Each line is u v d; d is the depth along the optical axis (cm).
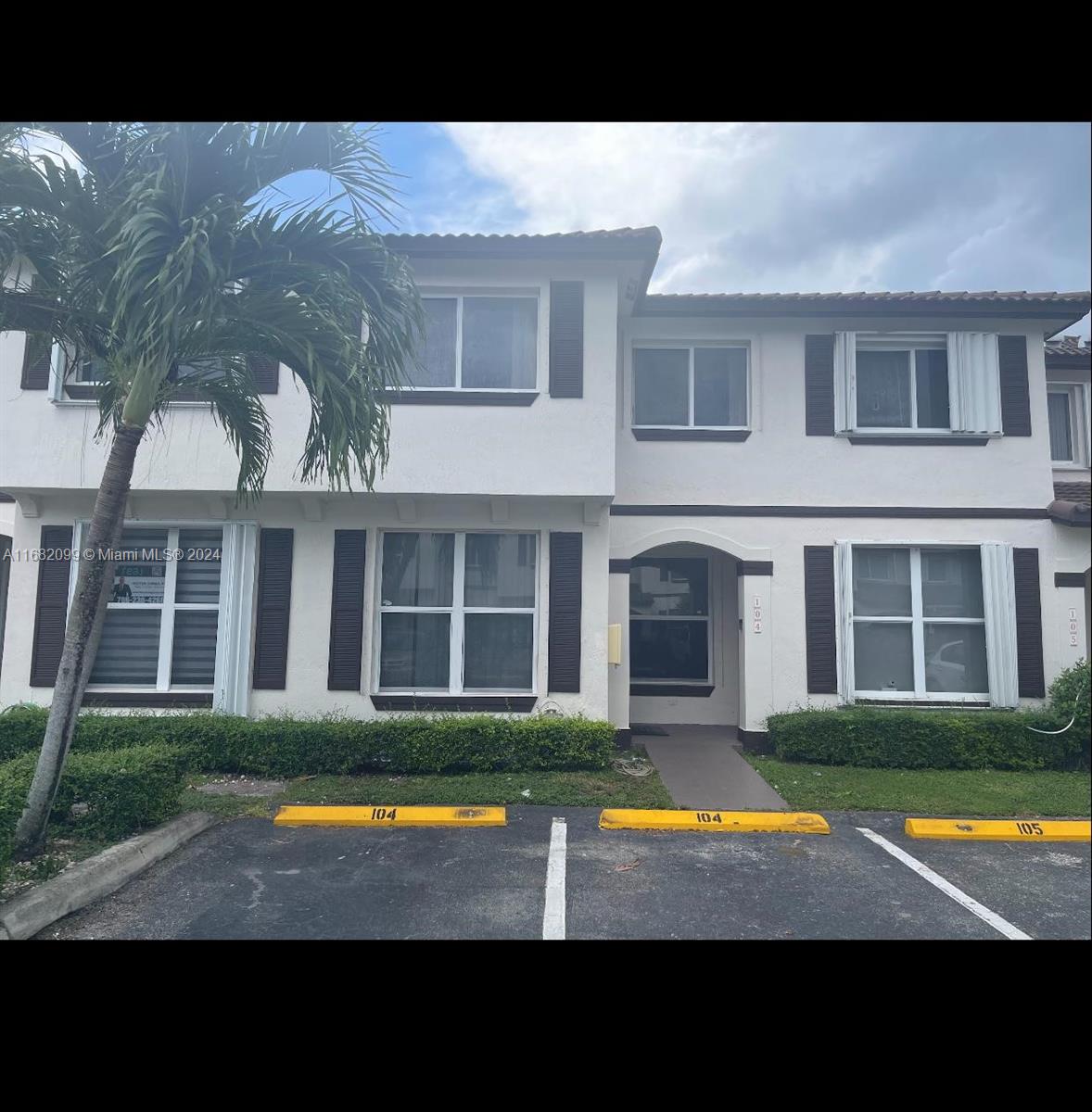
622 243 898
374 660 970
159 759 669
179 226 553
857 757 960
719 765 944
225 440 920
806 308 1062
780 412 1086
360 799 776
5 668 964
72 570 969
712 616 1202
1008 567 1051
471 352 948
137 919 503
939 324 1083
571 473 916
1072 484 1169
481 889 564
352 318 610
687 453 1082
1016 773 938
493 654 985
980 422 1068
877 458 1079
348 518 977
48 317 612
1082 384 1238
